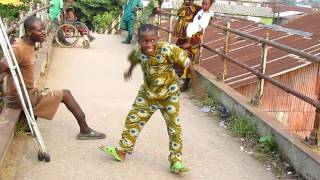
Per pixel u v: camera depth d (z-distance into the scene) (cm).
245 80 590
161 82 323
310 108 632
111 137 409
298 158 345
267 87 617
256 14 2803
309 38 691
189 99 561
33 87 367
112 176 329
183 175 339
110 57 828
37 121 436
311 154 330
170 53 316
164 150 387
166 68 322
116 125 445
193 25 573
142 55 321
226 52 556
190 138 421
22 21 464
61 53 834
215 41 818
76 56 814
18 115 363
